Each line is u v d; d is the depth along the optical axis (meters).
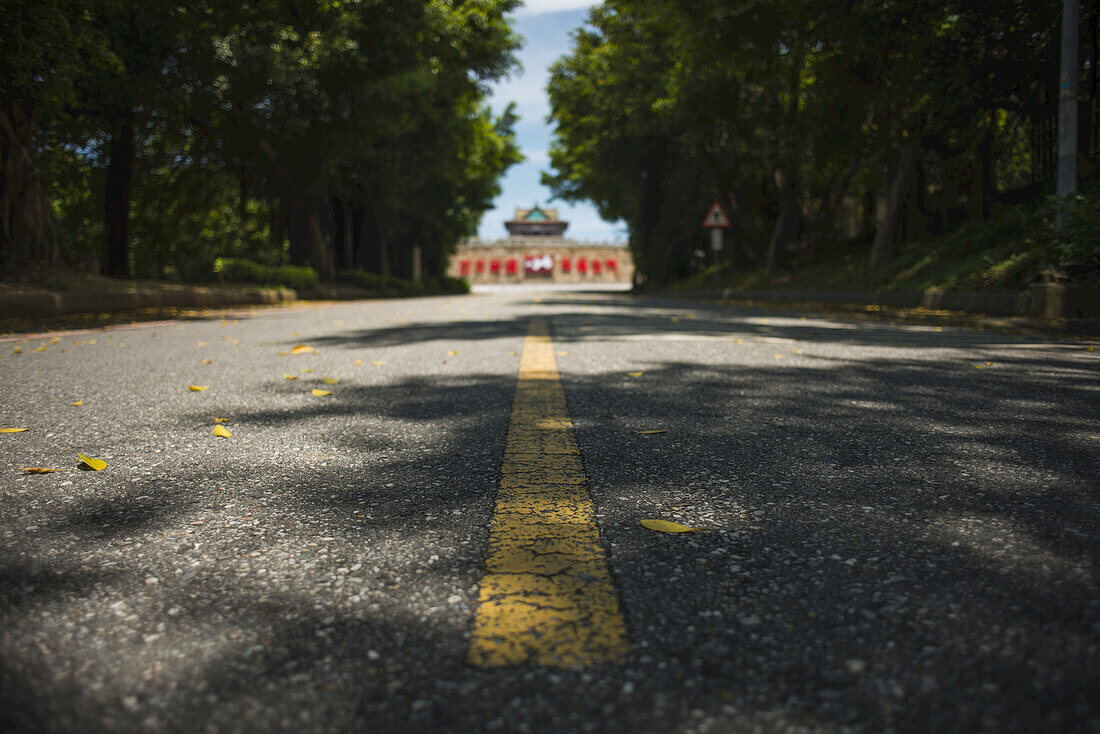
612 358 4.79
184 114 15.34
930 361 4.54
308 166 19.66
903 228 15.88
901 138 13.08
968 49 10.71
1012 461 2.13
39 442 2.44
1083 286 6.99
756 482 1.92
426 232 32.31
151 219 22.97
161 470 2.08
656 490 1.85
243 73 14.68
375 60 16.92
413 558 1.40
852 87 12.97
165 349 5.55
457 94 19.98
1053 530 1.53
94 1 9.66
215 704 0.91
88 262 11.98
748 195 22.41
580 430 2.59
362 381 3.83
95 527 1.59
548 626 1.11
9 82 9.79
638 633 1.09
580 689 0.94
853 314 10.17
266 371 4.23
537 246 84.19
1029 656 1.01
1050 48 10.65
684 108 18.50
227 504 1.75
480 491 1.85
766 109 16.95
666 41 17.94
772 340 6.04
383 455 2.24
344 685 0.96
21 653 1.03
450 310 12.68
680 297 21.09
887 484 1.89
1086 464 2.09
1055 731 0.84
